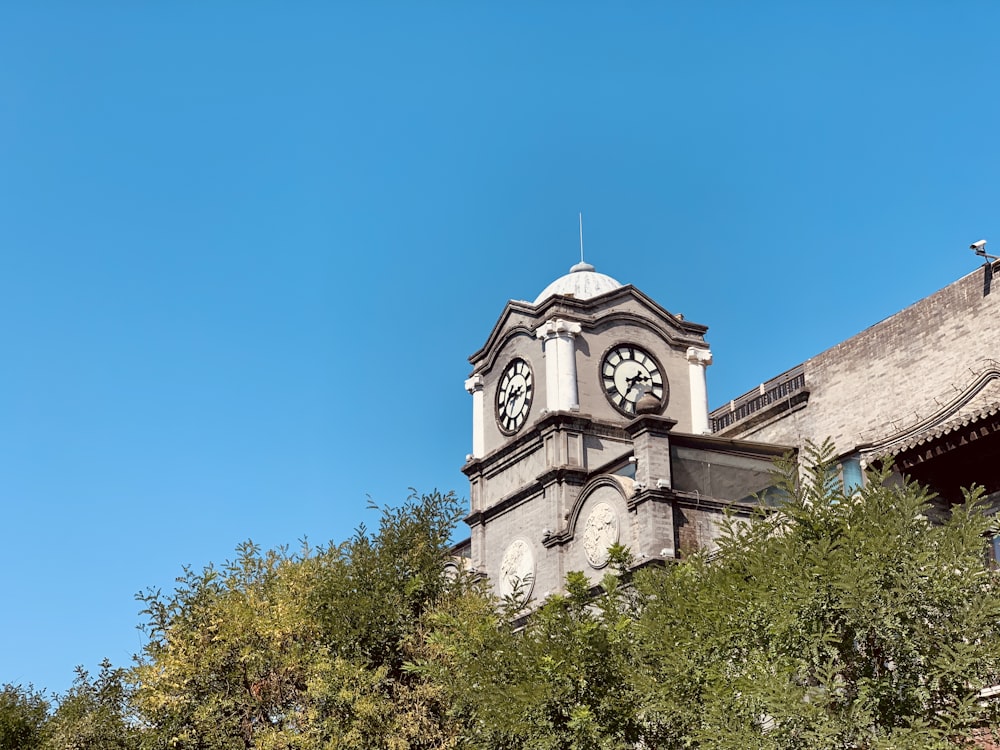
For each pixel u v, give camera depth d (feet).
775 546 81.56
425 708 107.76
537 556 159.22
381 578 115.14
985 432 104.32
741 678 77.36
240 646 113.09
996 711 74.90
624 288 172.65
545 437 162.40
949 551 75.41
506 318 176.14
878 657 76.07
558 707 92.84
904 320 161.38
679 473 145.18
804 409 176.04
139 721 117.50
